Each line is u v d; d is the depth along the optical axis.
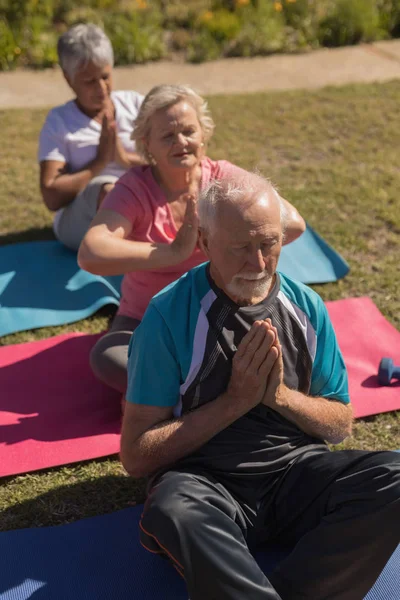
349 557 2.01
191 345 2.17
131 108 4.32
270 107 7.03
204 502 2.01
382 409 3.15
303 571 2.04
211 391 2.19
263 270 2.09
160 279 3.12
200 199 2.15
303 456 2.25
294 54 8.83
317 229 4.75
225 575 1.87
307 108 6.97
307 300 2.26
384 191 5.24
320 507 2.16
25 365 3.51
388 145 6.11
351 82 7.77
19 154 6.08
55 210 4.26
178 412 2.23
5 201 5.27
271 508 2.25
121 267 2.89
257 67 8.40
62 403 3.24
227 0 9.73
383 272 4.27
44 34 8.73
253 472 2.21
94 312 3.95
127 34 8.57
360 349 3.57
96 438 3.01
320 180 5.46
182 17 9.51
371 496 1.97
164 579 2.34
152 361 2.18
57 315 3.92
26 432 3.05
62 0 9.49
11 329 3.82
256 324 2.04
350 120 6.65
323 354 2.28
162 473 2.23
